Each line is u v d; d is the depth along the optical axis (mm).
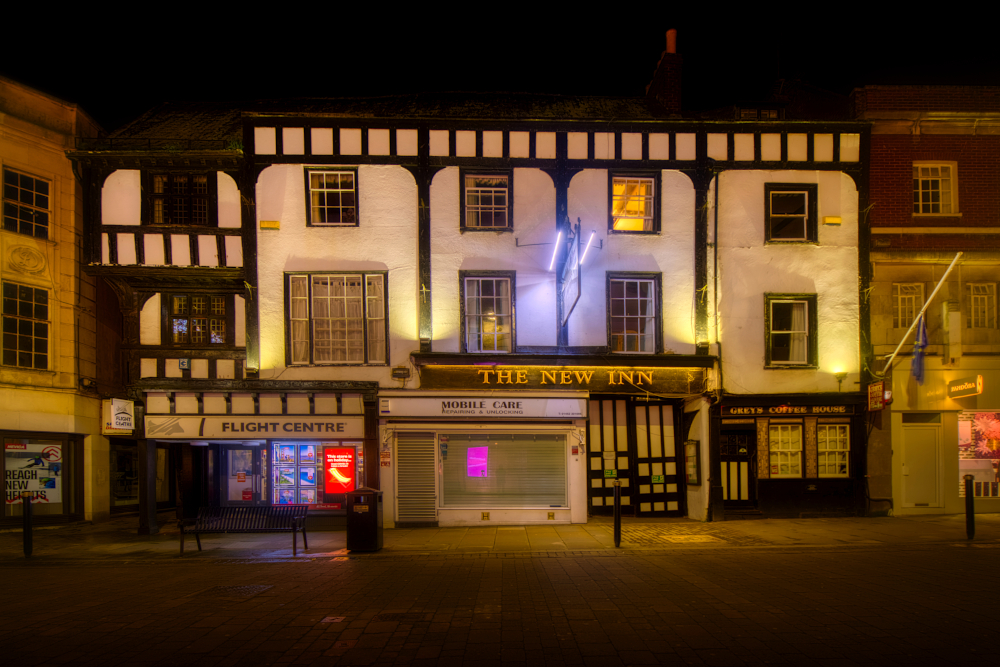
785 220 13758
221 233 12945
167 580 7828
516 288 12914
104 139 13289
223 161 13047
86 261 12883
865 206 13367
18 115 12961
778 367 13070
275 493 13062
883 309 13375
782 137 13375
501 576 7648
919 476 13258
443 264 12883
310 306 12859
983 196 13594
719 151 13305
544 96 15852
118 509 14844
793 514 12953
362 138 12992
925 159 13609
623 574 7656
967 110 13594
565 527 12070
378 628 5535
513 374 12625
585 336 12914
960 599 6273
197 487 13727
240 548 10219
